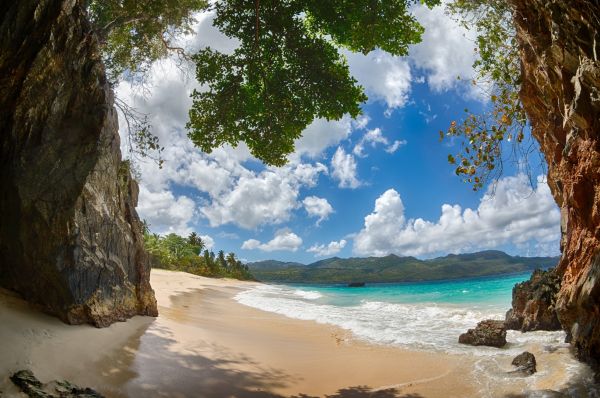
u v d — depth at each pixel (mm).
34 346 7859
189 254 69375
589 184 7547
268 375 9930
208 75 12266
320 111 12516
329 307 26906
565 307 9227
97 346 9273
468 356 11547
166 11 12805
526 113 9516
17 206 8961
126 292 12250
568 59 6496
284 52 12156
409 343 13984
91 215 10344
